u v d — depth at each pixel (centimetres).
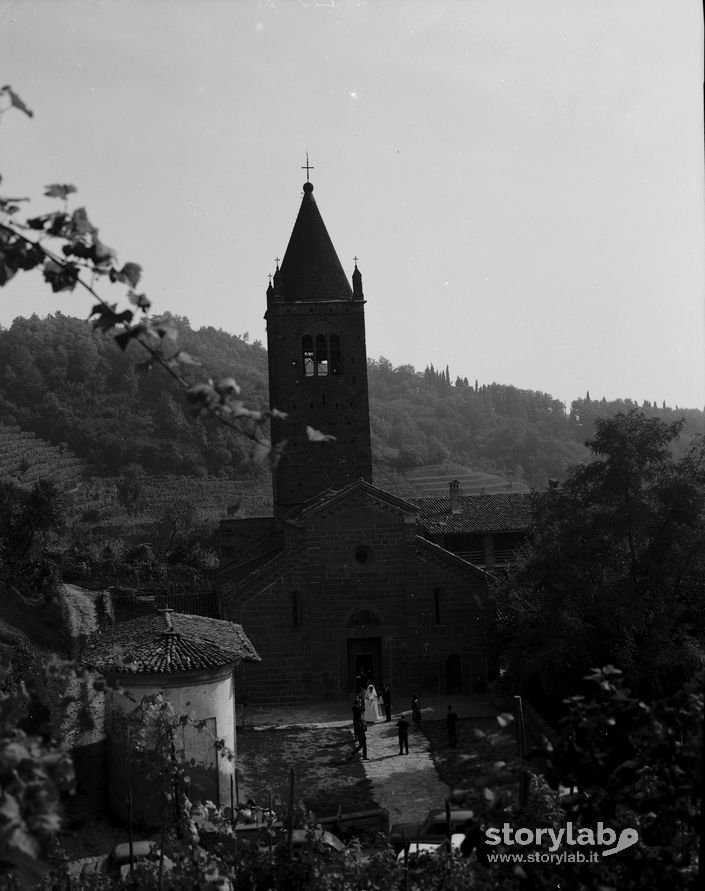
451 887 1380
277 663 5097
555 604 3966
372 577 5166
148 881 1429
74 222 866
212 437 17250
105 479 16000
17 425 17450
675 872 1133
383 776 3719
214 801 3241
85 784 3303
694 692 1081
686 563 3997
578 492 4188
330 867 1584
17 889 884
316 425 6106
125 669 3167
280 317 6112
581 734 1209
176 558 9525
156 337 867
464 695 5109
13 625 5188
